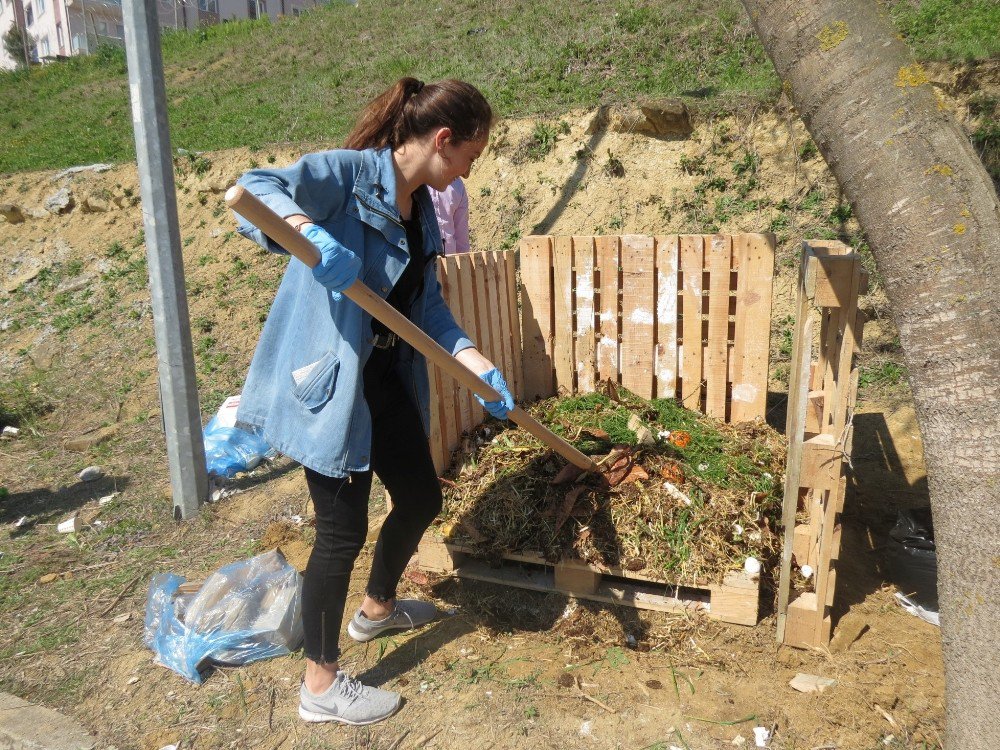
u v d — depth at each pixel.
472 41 10.16
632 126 6.00
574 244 3.82
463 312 3.27
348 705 2.30
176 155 8.43
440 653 2.63
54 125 12.10
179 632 2.72
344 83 10.20
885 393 4.28
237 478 4.35
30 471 4.81
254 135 8.91
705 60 7.30
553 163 6.24
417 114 2.04
